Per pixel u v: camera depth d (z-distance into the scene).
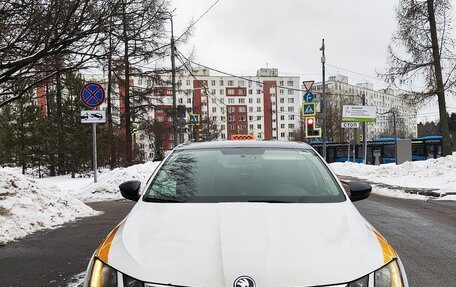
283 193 3.65
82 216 9.15
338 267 2.44
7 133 28.31
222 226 2.89
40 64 7.73
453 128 82.44
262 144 4.64
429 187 14.05
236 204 3.34
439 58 23.67
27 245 6.56
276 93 120.12
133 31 8.27
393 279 2.56
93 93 12.62
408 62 24.14
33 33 7.00
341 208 3.36
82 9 7.00
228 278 2.32
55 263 5.57
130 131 26.47
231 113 117.88
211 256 2.52
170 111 26.11
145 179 13.57
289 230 2.84
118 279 2.47
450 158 17.98
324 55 28.22
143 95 25.92
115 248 2.77
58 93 26.41
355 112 30.59
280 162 4.22
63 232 7.50
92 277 2.61
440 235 7.20
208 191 3.68
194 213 3.17
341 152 42.41
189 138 41.34
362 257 2.59
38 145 27.88
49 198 8.80
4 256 5.93
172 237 2.79
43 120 27.84
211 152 4.43
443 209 10.09
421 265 5.45
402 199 12.09
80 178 22.38
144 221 3.12
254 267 2.38
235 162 4.20
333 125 57.47
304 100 24.88
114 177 13.28
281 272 2.36
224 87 118.12
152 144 30.55
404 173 18.56
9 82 8.66
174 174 3.98
